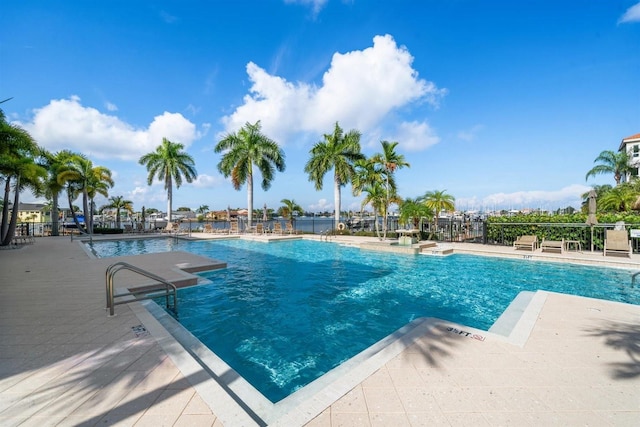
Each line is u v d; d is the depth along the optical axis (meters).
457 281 7.78
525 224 12.73
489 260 10.48
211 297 6.37
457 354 3.11
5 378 2.67
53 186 20.95
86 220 22.86
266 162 23.69
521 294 5.68
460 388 2.49
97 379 2.64
